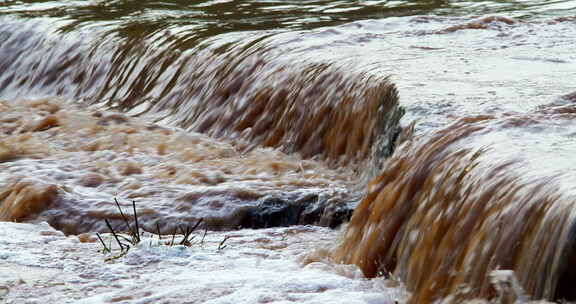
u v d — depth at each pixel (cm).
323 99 1556
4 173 1495
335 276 944
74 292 911
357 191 1288
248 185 1330
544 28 1934
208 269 983
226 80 1827
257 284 912
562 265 712
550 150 886
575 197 739
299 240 1141
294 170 1462
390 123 1251
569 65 1505
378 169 1279
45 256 1025
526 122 997
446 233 873
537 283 733
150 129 1770
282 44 1841
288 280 926
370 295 879
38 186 1330
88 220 1262
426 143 1020
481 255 801
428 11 2447
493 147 914
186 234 1137
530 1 2617
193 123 1819
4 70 2439
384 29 1975
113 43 2217
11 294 905
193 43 2039
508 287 753
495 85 1320
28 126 1806
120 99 2078
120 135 1717
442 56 1612
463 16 2081
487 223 815
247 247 1102
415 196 977
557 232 728
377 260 975
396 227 976
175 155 1595
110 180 1443
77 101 2147
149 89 2028
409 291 895
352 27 1994
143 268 984
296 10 2506
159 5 2681
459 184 900
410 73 1434
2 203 1338
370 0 2678
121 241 1116
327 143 1504
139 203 1299
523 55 1620
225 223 1241
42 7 2758
